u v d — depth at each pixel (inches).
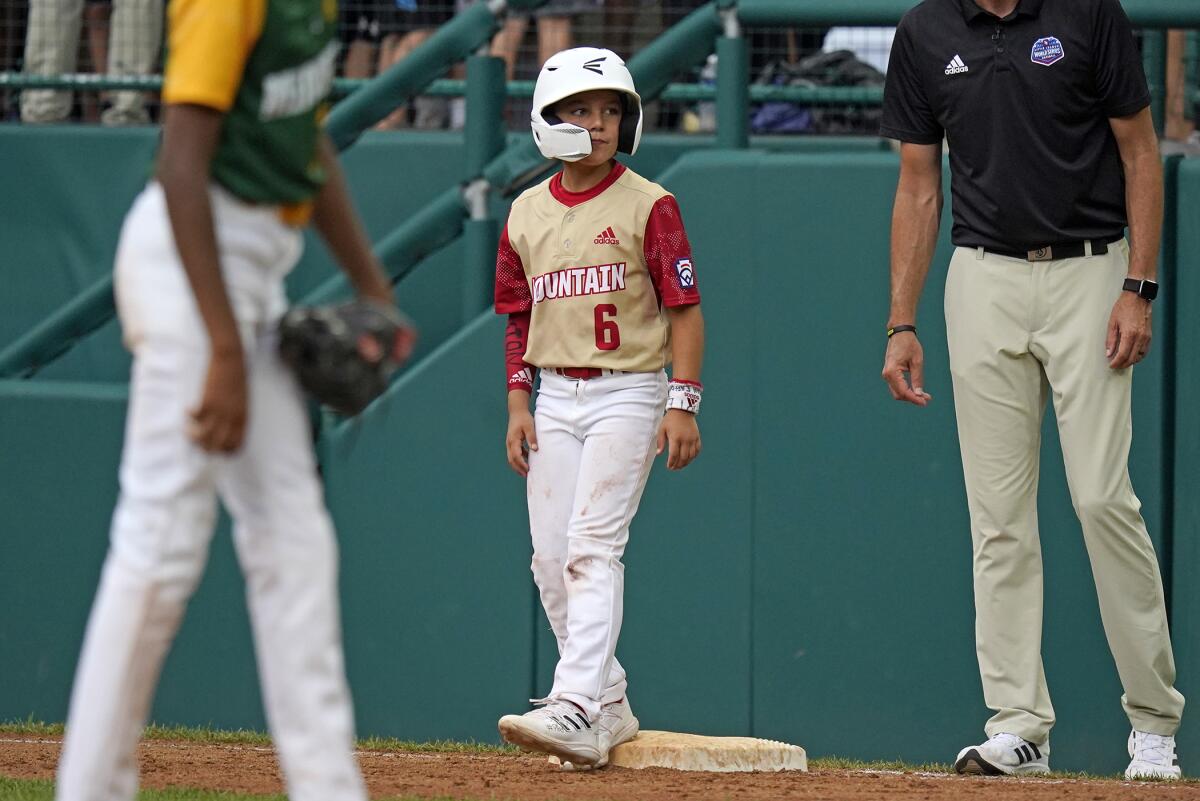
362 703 930.7
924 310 857.5
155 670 359.9
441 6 1070.4
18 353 1020.5
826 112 1024.9
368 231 1018.7
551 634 905.5
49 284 1064.2
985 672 693.3
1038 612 689.6
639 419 637.9
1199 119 958.4
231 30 340.2
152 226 352.5
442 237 953.5
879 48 1021.2
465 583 916.0
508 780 614.2
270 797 550.6
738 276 880.3
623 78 633.6
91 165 1058.7
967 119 681.6
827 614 873.5
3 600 975.0
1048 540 848.9
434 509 920.9
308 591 362.0
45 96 1103.6
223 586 938.7
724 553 886.4
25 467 973.2
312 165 369.7
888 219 856.3
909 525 861.8
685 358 637.3
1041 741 686.5
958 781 626.8
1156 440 832.9
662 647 895.1
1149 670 708.0
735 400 883.4
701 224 883.4
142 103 1089.4
